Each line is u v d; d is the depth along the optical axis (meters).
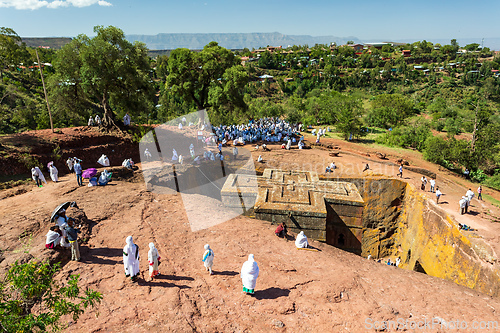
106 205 13.70
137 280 8.29
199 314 7.30
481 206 22.31
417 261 22.78
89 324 6.52
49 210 12.34
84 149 25.81
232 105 40.22
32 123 42.66
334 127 51.78
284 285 9.02
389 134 44.59
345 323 7.60
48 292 5.57
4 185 17.58
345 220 21.34
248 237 12.43
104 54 29.25
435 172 32.44
